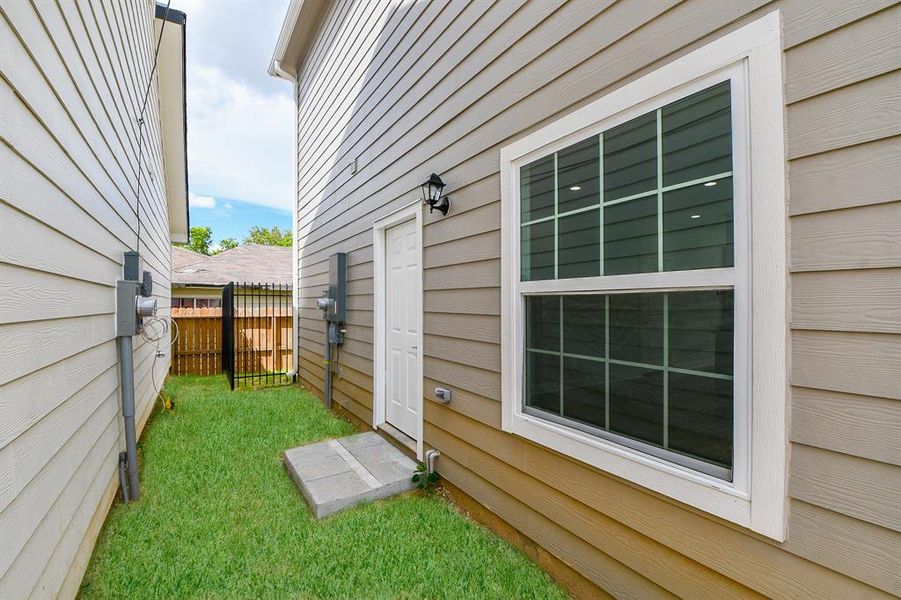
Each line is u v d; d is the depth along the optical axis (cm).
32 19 148
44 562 149
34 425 143
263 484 299
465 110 268
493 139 243
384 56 388
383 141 391
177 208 877
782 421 124
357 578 199
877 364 109
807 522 119
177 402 547
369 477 293
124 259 306
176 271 1138
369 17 422
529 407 219
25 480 135
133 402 278
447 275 288
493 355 241
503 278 232
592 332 186
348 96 481
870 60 110
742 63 133
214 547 221
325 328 550
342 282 488
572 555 191
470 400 262
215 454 356
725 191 137
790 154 123
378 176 403
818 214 118
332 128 538
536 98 212
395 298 382
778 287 125
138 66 373
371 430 409
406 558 214
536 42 212
